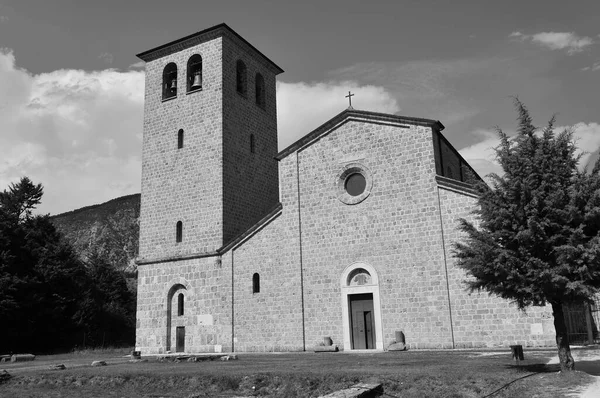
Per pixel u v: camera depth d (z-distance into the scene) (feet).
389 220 99.35
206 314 114.42
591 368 57.82
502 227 56.70
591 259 50.96
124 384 69.67
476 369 58.23
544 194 55.36
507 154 58.23
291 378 60.49
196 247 120.67
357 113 106.11
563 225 53.78
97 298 208.74
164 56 138.00
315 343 101.30
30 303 169.48
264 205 134.92
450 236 93.45
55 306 178.19
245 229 125.70
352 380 56.95
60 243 195.52
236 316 110.42
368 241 100.42
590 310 88.99
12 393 69.00
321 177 107.76
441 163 102.73
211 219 120.37
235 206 124.06
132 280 284.20
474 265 57.21
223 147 123.65
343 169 105.81
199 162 125.49
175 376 67.87
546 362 63.77
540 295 53.93
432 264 93.91
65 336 184.14
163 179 129.29
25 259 180.14
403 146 100.83
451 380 52.47
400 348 91.15
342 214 104.01
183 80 133.28
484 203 58.49
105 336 202.49
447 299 91.56
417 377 54.54
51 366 93.45
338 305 100.73
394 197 99.71
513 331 86.12
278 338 104.94
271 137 144.46
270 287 108.06
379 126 103.96
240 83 138.41
